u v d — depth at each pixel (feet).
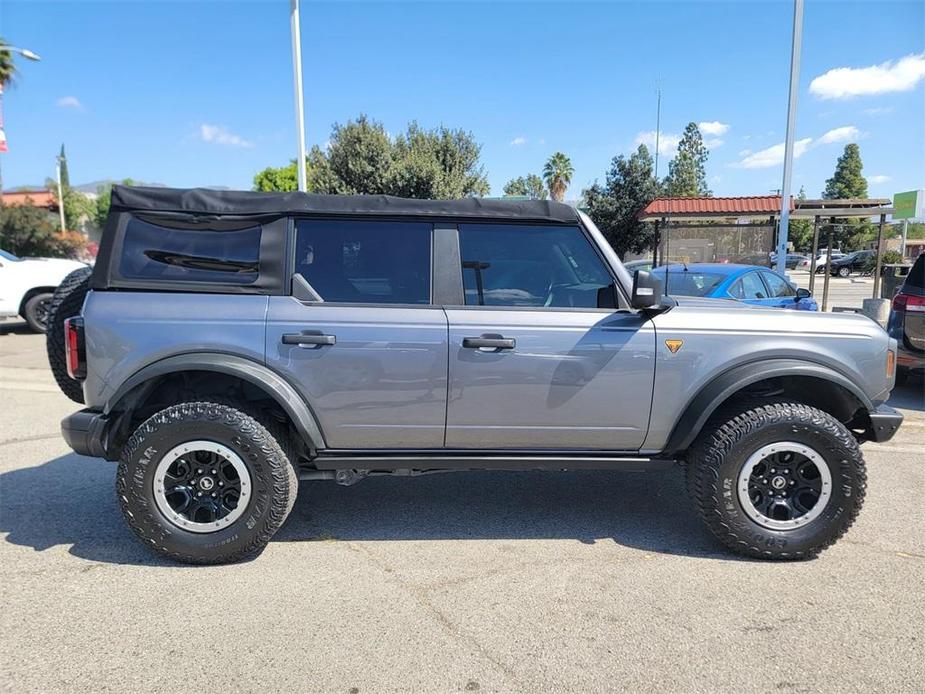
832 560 11.79
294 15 41.86
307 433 11.33
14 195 203.51
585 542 12.59
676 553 12.10
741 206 49.24
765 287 29.66
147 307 11.35
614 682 8.37
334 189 83.25
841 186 231.50
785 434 11.34
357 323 11.40
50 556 11.89
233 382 12.29
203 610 10.06
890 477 16.31
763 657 8.88
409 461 11.84
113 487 15.40
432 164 83.46
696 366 11.69
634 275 11.21
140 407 12.27
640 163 109.70
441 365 11.44
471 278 11.93
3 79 93.45
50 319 12.76
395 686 8.29
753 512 11.56
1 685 8.25
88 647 9.08
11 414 21.97
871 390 12.00
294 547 12.35
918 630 9.52
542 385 11.59
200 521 11.48
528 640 9.28
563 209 12.01
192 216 11.66
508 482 16.02
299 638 9.31
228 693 8.14
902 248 128.26
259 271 11.58
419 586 10.84
